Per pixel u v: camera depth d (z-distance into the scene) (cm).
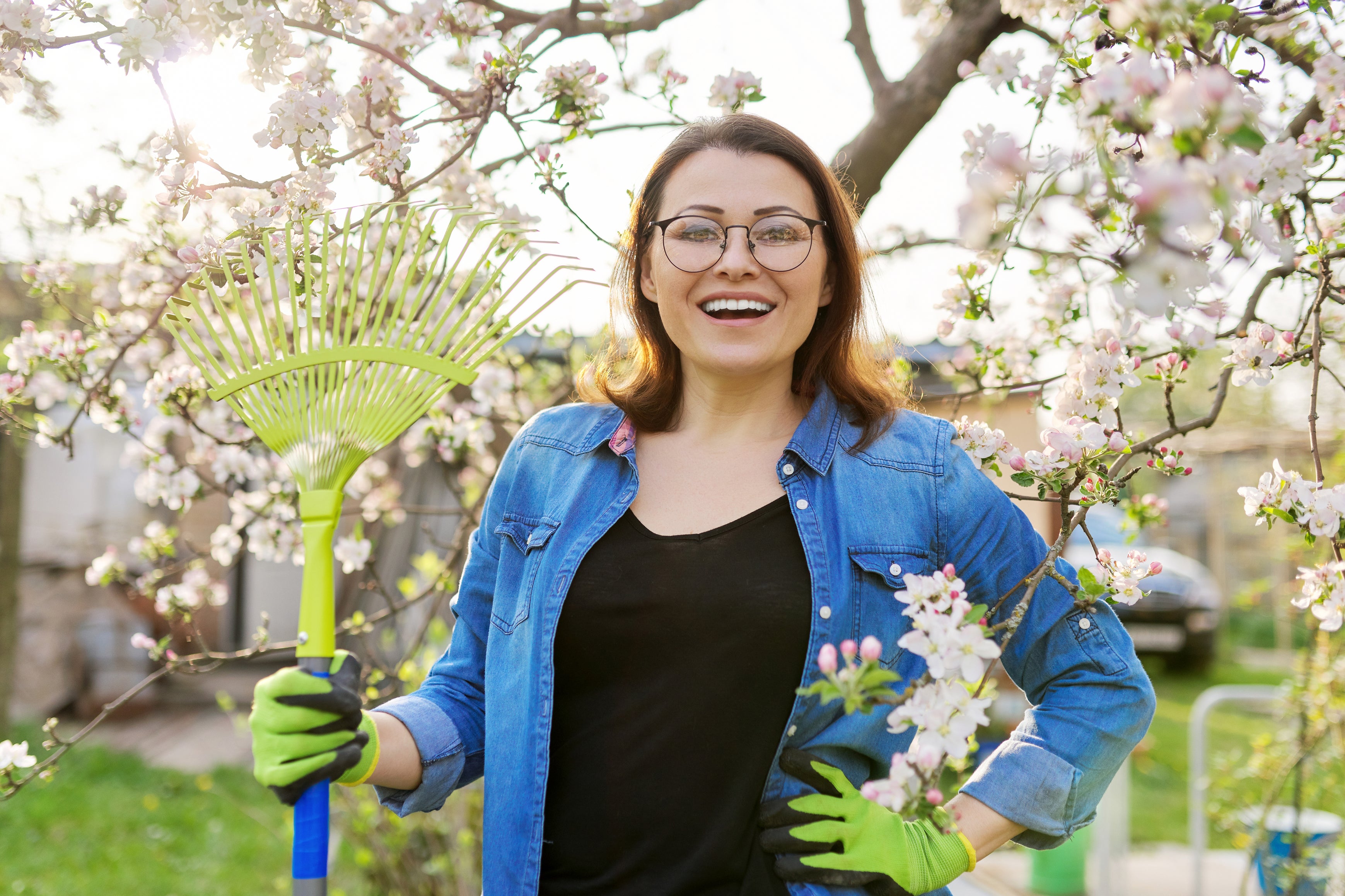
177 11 148
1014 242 108
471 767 142
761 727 120
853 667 99
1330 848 286
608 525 130
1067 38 136
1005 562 129
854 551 125
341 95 174
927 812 99
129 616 711
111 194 188
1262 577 1091
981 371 205
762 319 129
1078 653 126
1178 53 92
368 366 122
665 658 122
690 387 141
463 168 198
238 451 238
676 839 119
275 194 155
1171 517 1299
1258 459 495
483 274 203
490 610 147
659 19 213
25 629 689
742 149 133
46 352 205
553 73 179
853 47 242
